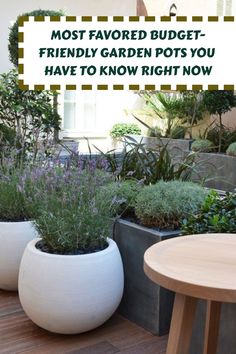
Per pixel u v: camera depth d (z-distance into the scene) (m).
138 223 2.64
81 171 2.74
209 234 1.74
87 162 3.00
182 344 1.37
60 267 2.19
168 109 7.87
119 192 2.87
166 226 2.54
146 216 2.56
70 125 8.48
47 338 2.34
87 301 2.22
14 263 2.83
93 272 2.22
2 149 4.38
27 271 2.29
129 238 2.56
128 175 3.24
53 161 3.11
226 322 1.87
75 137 8.50
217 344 1.82
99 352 2.21
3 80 5.14
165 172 3.18
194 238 1.67
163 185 2.73
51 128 5.25
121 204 2.85
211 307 1.73
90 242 2.44
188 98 7.65
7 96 5.03
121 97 8.94
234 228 2.00
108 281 2.29
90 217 2.40
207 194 2.66
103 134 8.81
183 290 1.23
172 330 1.38
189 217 2.33
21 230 2.83
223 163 5.88
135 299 2.53
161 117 8.12
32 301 2.26
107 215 2.51
